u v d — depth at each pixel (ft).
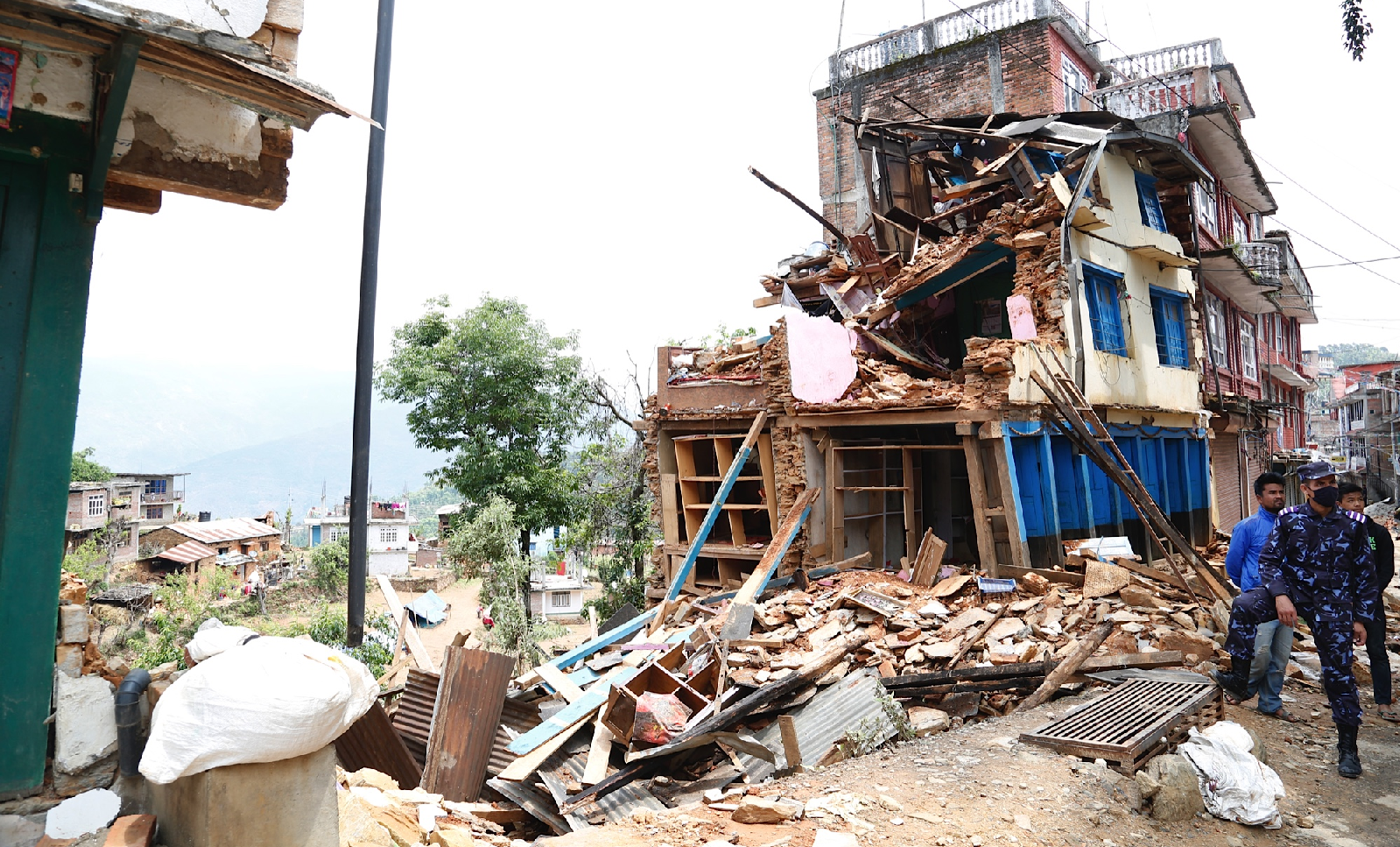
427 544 216.13
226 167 13.82
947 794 17.17
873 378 48.39
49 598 11.31
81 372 11.73
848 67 85.20
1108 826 15.93
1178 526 55.47
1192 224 58.18
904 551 51.83
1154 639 29.73
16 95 11.32
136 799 11.52
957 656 30.89
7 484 11.07
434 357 78.89
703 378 54.65
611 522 76.48
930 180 60.70
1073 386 40.65
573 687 28.91
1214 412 62.59
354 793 14.71
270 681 9.64
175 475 202.80
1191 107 65.98
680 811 17.13
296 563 190.60
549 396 81.51
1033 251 45.85
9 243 11.30
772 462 50.65
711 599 41.65
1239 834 16.07
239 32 12.36
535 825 22.89
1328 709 23.85
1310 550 20.08
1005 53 74.49
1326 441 198.29
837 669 28.30
